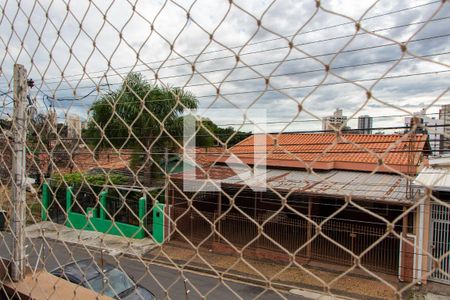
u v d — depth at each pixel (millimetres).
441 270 547
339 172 8781
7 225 1359
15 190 1271
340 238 8453
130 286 3023
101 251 1071
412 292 6422
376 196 6980
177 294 5832
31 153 1262
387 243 7879
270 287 741
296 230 8727
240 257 785
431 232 6875
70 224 1162
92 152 1107
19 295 1249
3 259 1374
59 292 1187
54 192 1199
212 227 824
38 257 1287
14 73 1220
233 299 5816
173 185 910
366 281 6984
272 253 8523
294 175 9047
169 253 5309
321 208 8805
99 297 1111
